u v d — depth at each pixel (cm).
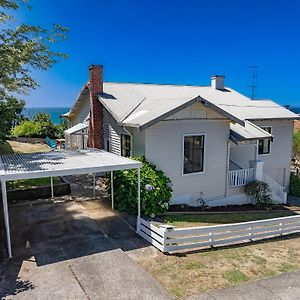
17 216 1076
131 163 953
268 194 1608
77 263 732
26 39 1396
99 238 892
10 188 1407
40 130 3734
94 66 1659
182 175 1362
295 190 2062
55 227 976
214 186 1472
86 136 2009
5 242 854
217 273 698
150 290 616
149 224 880
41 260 746
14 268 705
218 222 1181
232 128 1567
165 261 761
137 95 1728
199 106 1352
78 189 1475
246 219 1275
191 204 1408
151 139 1265
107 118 1656
